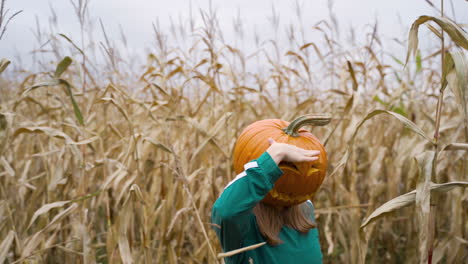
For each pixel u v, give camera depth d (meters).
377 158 3.70
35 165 4.20
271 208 1.87
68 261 3.39
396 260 4.22
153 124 4.33
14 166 3.48
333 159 4.25
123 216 2.59
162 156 3.51
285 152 1.66
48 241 3.05
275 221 1.86
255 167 1.63
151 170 3.42
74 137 3.96
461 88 1.49
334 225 4.14
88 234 3.01
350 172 3.87
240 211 1.61
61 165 3.30
